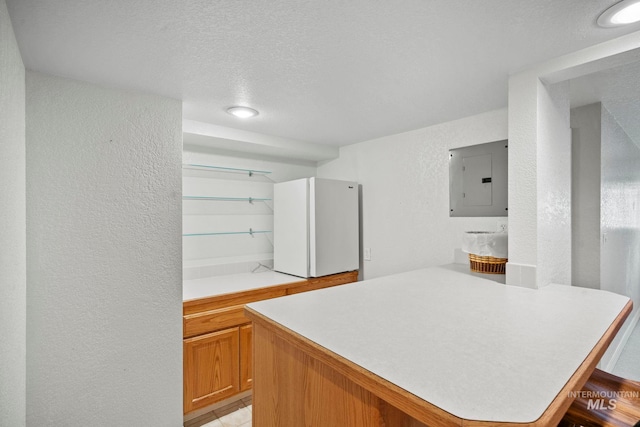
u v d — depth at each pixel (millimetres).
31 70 1474
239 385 2246
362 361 758
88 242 1605
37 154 1479
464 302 1261
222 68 1517
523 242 1522
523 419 538
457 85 1728
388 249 2828
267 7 1064
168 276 1852
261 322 1110
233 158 2953
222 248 2881
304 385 972
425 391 625
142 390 1748
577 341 865
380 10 1088
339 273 2871
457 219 2361
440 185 2463
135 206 1747
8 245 1041
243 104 2014
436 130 2480
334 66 1505
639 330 3430
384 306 1212
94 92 1642
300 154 3156
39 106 1490
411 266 2652
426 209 2555
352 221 2938
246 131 2621
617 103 2133
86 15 1086
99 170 1643
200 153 2756
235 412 2209
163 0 1017
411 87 1762
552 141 1624
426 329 965
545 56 1414
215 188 2852
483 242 1883
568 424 939
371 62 1469
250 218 3062
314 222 2658
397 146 2756
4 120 980
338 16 1119
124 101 1728
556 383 651
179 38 1249
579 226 2164
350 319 1063
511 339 880
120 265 1695
